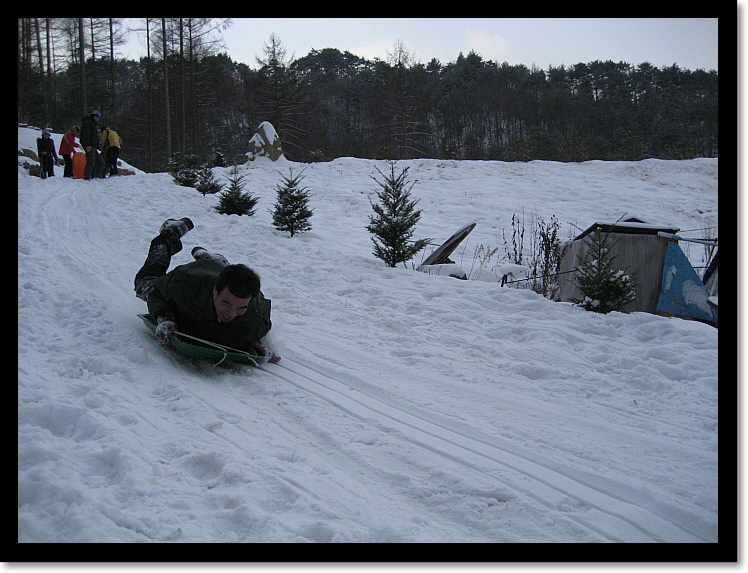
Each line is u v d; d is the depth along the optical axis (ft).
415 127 164.04
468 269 35.65
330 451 11.35
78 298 19.19
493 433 12.58
